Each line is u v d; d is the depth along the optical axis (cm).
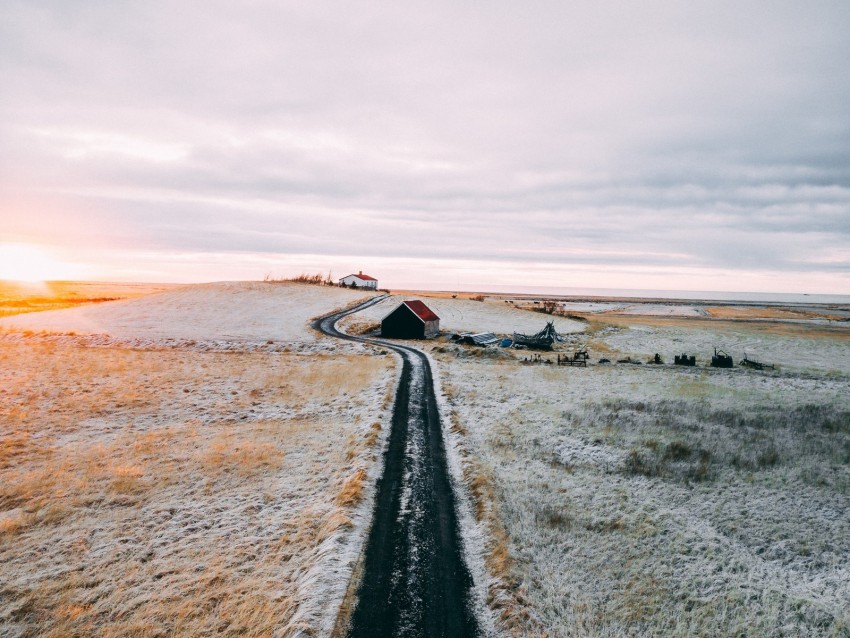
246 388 3856
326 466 2219
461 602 1227
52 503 1897
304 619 1134
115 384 3903
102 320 7600
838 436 2691
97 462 2317
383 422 2797
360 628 1125
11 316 7944
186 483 2091
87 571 1474
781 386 4278
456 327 8181
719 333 8519
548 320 9319
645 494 1977
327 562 1368
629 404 3312
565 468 2212
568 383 4109
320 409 3284
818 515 1848
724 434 2692
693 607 1280
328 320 7975
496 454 2336
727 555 1541
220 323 7481
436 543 1502
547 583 1334
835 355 6888
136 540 1650
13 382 3847
